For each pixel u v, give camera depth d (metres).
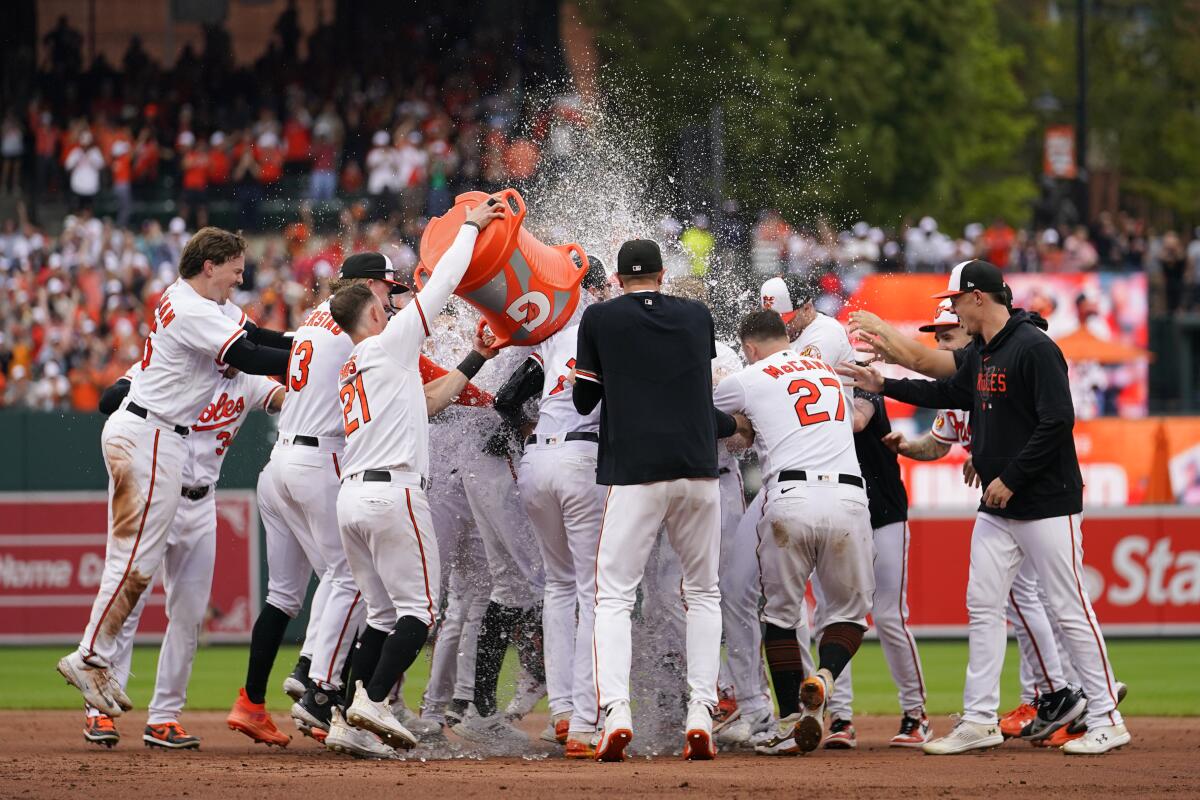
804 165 65.88
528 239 20.70
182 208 62.66
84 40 75.44
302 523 21.42
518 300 20.41
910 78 75.38
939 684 34.53
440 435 22.33
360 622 21.33
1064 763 19.78
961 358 23.25
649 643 22.34
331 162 65.50
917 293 53.34
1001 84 96.19
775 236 56.88
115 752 21.44
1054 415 20.41
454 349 25.20
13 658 41.38
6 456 44.69
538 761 19.89
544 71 70.00
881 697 33.19
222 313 20.80
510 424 22.11
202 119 69.38
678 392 19.42
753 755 21.12
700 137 38.16
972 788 17.03
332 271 58.16
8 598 43.84
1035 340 20.83
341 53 70.50
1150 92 107.50
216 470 22.05
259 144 65.31
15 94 69.19
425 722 22.33
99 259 57.91
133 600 20.48
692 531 19.58
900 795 16.38
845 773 18.36
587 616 20.66
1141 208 103.12
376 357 19.55
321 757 20.69
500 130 66.75
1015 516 20.88
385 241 60.41
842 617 21.12
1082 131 75.06
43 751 21.62
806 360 21.50
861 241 60.06
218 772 18.30
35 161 67.75
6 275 57.66
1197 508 43.91
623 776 17.80
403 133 64.00
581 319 20.31
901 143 75.50
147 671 38.00
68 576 43.88
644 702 22.27
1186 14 109.75
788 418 20.91
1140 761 20.05
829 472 20.66
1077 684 23.59
